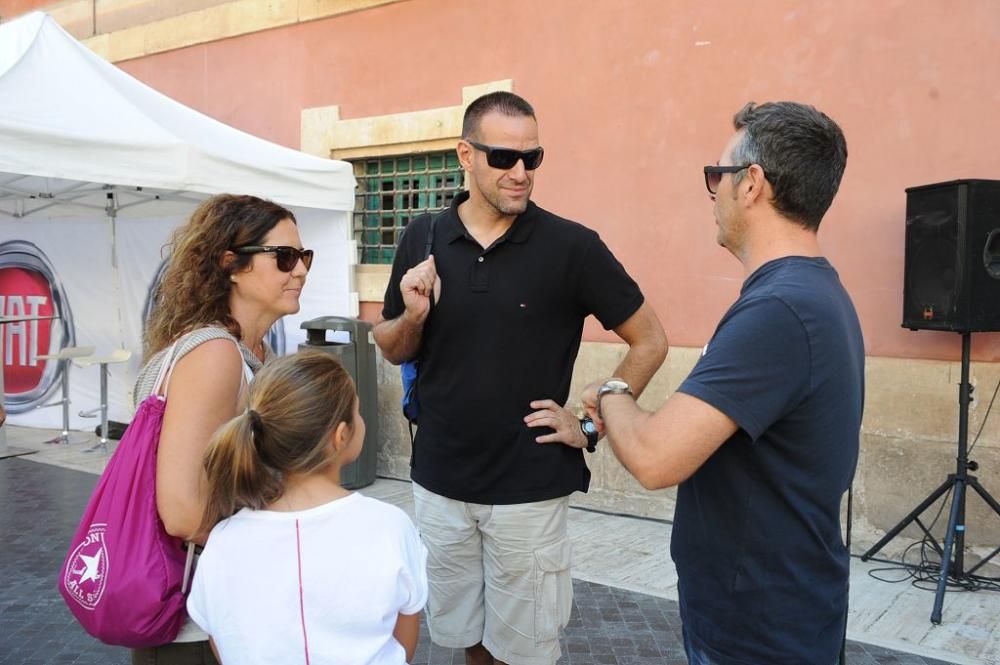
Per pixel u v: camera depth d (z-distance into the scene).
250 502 1.54
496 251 2.36
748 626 1.54
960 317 3.77
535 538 2.37
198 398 1.66
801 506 1.50
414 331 2.37
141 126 5.08
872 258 4.45
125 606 1.60
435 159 6.23
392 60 6.29
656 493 5.25
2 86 4.61
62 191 6.86
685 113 4.99
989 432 4.16
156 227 7.35
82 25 8.59
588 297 2.39
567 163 5.46
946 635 3.54
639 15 5.14
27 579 4.30
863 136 4.44
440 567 2.51
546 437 2.34
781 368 1.43
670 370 5.09
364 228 6.68
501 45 5.71
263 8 7.00
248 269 1.84
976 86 4.12
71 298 8.02
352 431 1.63
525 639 2.40
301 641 1.49
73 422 8.20
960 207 3.74
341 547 1.52
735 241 1.67
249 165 5.51
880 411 4.44
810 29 4.57
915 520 4.19
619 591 4.11
